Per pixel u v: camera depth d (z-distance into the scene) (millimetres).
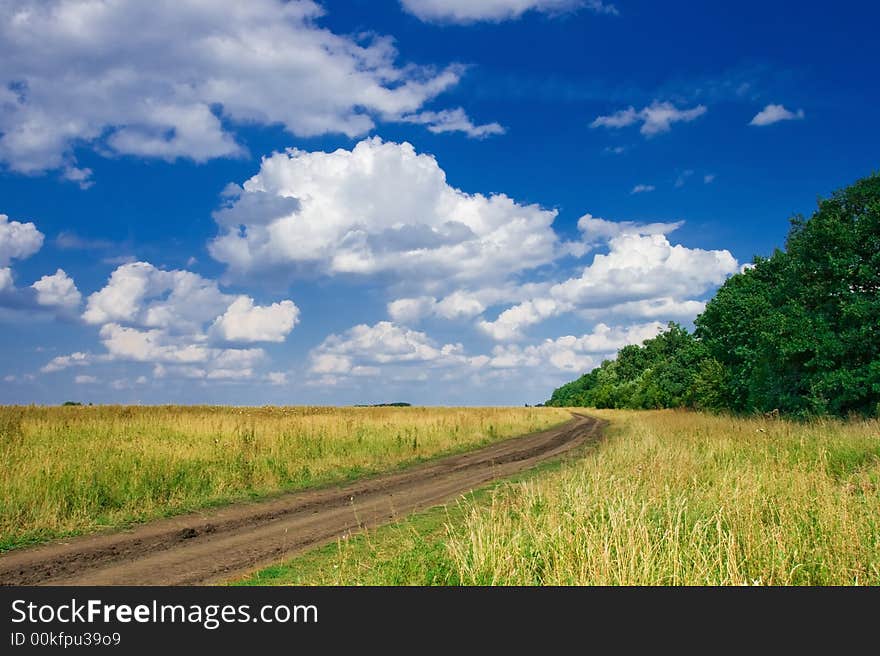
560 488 10414
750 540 7461
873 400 25531
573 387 188750
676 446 16656
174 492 13688
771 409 30062
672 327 84688
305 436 20953
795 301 28312
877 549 7176
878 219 25953
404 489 15930
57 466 12781
